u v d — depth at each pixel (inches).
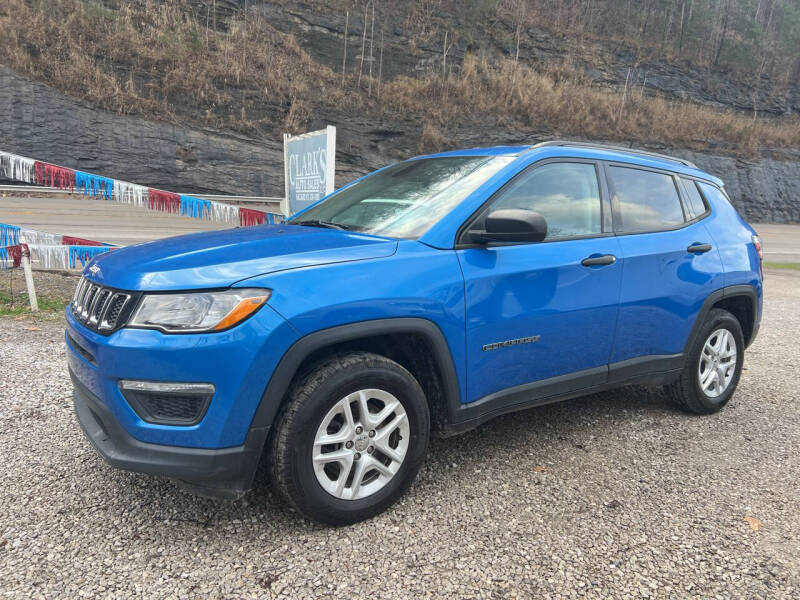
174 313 87.1
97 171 1043.3
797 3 2755.9
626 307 134.0
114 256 107.7
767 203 1800.0
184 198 236.2
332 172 244.5
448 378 106.9
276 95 1249.4
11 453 121.4
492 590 83.7
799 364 222.7
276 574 85.7
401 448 104.2
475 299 108.7
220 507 103.7
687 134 1808.6
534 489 114.5
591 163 137.6
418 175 136.6
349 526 99.7
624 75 2007.9
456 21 1781.5
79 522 97.4
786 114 2236.7
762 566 91.5
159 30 1227.9
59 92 1037.8
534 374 121.2
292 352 90.3
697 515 106.7
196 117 1147.3
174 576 84.3
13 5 1090.7
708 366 158.7
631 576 87.9
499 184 119.0
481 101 1519.4
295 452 91.8
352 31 1539.1
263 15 1450.5
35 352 190.5
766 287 452.1
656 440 142.0
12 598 78.0
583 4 2180.1
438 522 101.5
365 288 96.6
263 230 122.7
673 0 2281.0
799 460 133.1
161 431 87.6
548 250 121.0
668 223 149.5
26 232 254.4
